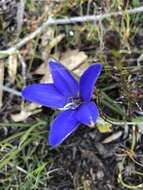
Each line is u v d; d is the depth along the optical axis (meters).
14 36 0.15
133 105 0.14
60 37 0.15
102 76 0.14
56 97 0.12
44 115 0.14
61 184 0.14
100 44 0.15
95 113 0.11
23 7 0.15
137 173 0.13
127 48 0.15
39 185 0.14
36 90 0.12
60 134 0.12
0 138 0.14
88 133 0.14
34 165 0.14
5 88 0.15
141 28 0.15
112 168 0.14
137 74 0.14
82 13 0.15
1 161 0.14
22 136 0.14
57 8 0.15
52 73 0.12
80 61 0.15
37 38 0.15
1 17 0.15
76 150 0.14
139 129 0.14
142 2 0.15
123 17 0.14
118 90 0.14
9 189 0.14
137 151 0.14
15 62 0.15
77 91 0.12
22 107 0.14
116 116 0.14
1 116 0.15
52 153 0.14
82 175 0.14
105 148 0.14
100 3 0.15
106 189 0.13
